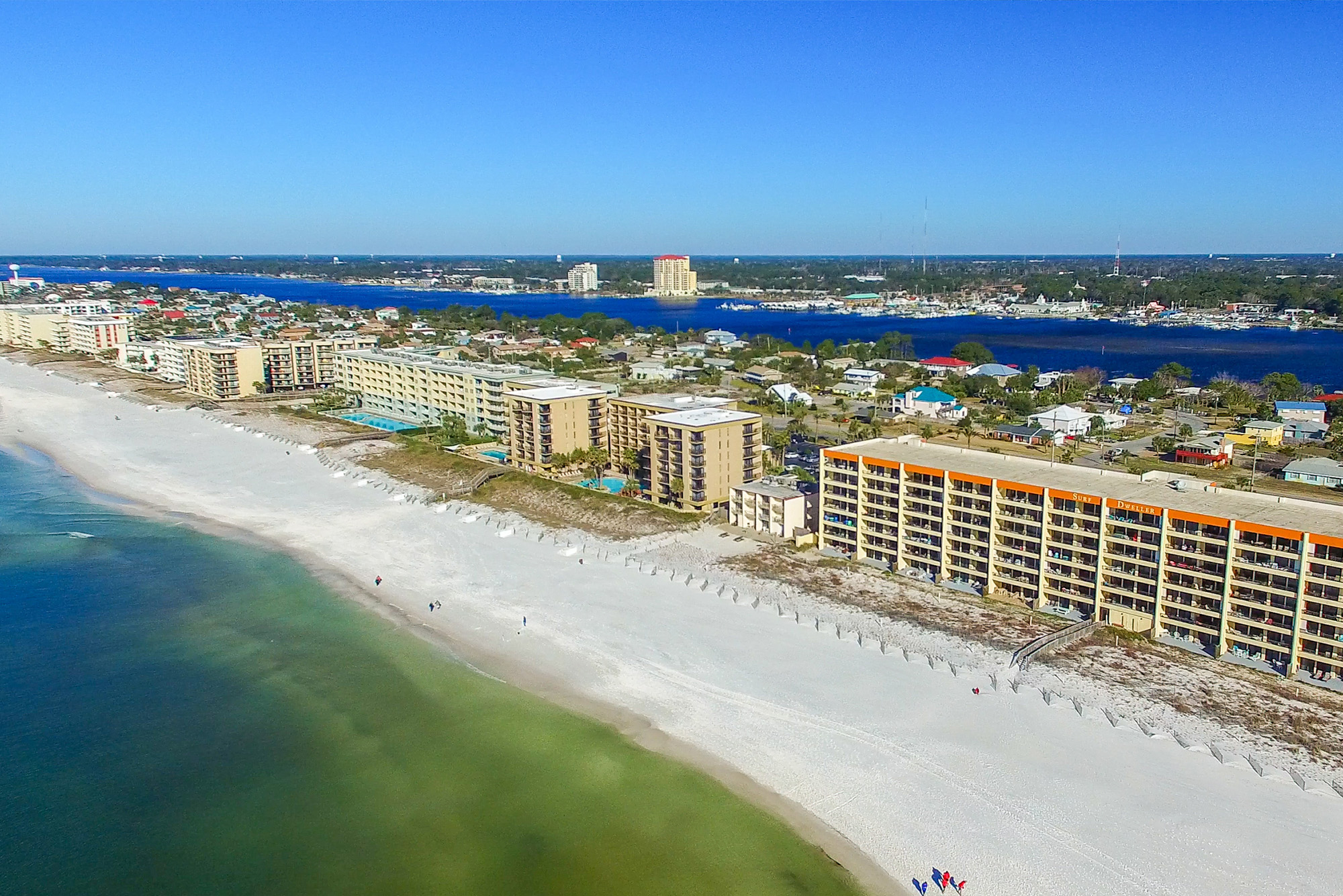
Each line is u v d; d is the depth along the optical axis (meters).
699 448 170.50
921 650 114.81
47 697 107.12
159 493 196.25
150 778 90.88
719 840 80.88
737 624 124.19
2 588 141.25
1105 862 75.81
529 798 87.31
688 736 97.38
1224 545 110.00
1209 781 86.56
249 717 102.50
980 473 134.25
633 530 164.62
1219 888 72.56
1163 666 109.38
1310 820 80.56
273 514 180.38
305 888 75.44
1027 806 83.44
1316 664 105.75
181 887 75.50
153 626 127.06
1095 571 122.38
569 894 74.56
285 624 127.69
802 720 99.12
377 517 177.88
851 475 148.25
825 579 139.75
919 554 141.25
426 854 79.44
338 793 88.25
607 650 117.31
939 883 74.56
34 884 75.88
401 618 129.25
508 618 128.38
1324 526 107.06
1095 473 134.12
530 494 187.25
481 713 102.88
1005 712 99.56
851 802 85.31
